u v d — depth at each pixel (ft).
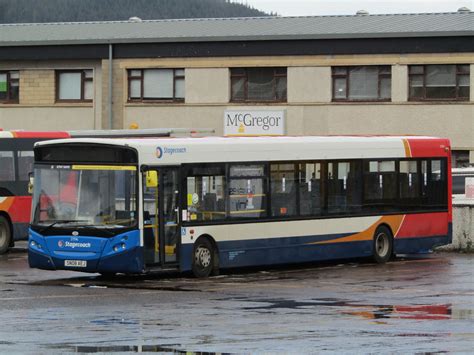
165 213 107.65
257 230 116.47
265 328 70.85
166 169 107.86
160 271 106.63
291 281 106.93
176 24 255.50
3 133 142.92
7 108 248.73
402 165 132.46
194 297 90.74
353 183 126.93
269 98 234.58
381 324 73.00
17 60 247.70
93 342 64.54
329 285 102.37
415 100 226.99
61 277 111.14
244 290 97.25
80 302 86.43
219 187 113.09
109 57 240.32
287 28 240.12
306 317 76.79
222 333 68.44
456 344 63.87
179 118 238.48
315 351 61.11
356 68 229.86
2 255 141.79
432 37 224.94
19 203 143.54
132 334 67.92
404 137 133.90
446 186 137.80
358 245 127.13
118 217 104.53
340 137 126.72
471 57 223.10
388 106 227.81
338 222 124.77
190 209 110.01
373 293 94.68
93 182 105.50
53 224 106.01
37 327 71.26
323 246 123.24
